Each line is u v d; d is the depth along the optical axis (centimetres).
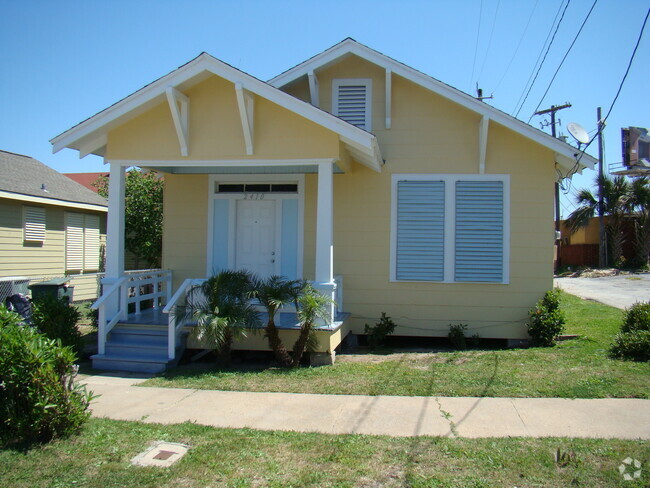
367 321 1005
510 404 578
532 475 398
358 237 1011
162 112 866
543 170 970
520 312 973
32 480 403
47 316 826
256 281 797
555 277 2620
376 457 438
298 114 815
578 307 1348
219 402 609
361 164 1009
